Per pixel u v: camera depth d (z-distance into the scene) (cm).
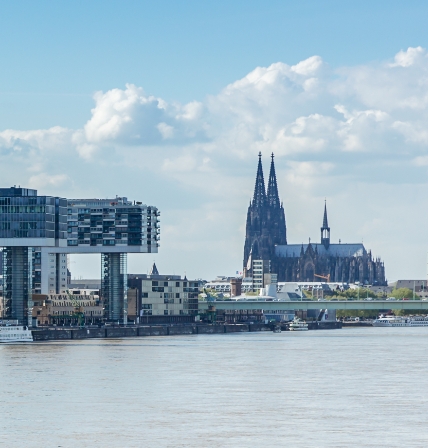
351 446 16062
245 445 16188
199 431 17412
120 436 16975
